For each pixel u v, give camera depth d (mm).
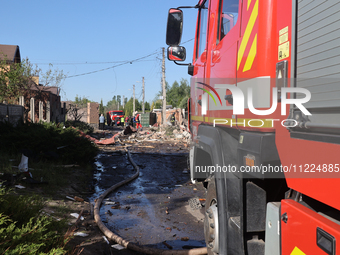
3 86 16062
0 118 10234
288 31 1810
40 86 19438
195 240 4438
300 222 1549
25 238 2689
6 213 3037
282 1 1879
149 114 41938
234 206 2564
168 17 4316
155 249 3867
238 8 2566
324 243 1366
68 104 27688
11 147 8781
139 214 5613
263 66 2023
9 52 26281
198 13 4512
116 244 4156
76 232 4375
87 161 10305
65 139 9859
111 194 7152
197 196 6977
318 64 1499
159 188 7812
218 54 3141
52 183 6879
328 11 1435
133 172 9961
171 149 15883
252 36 2211
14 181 6266
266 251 1962
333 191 1349
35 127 10656
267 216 1964
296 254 1586
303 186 1584
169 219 5344
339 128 1306
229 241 2533
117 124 49312
